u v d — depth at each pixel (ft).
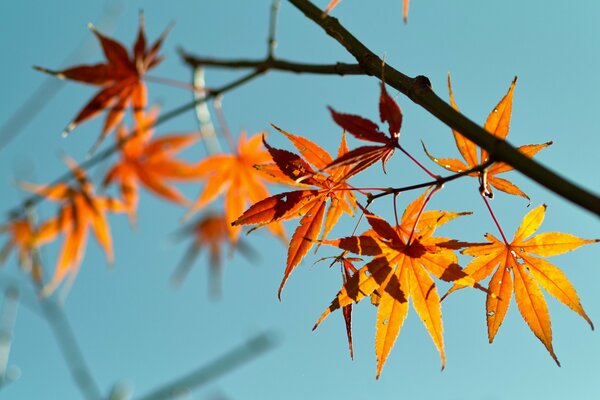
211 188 2.33
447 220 1.81
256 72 2.19
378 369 1.80
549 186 1.56
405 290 1.81
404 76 1.73
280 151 1.81
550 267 1.84
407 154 1.73
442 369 1.79
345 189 1.79
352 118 1.72
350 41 1.80
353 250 1.80
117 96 2.17
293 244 1.81
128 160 2.50
